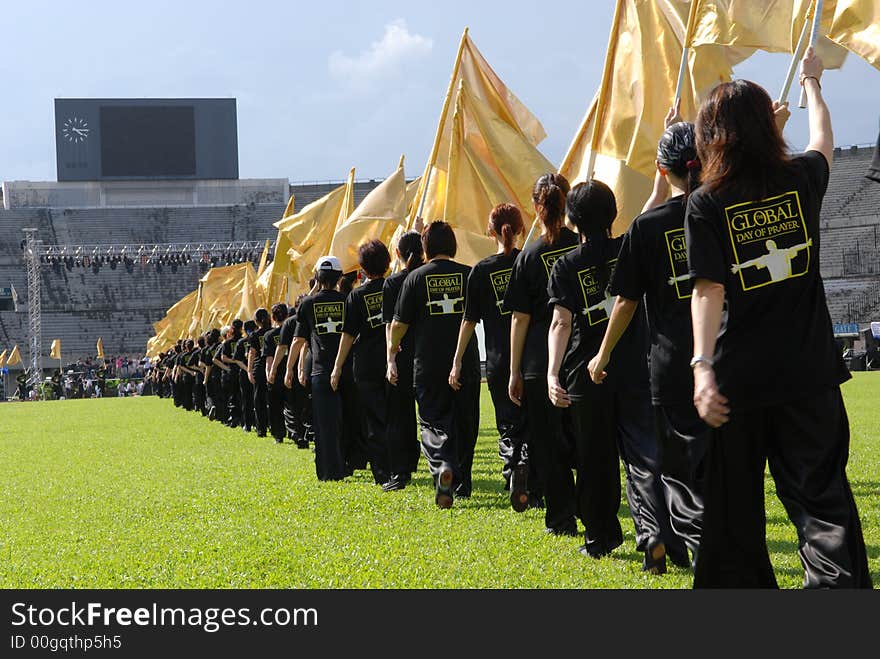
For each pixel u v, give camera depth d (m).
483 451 15.02
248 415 20.95
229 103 92.75
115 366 74.19
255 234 90.62
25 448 18.81
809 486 3.89
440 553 6.84
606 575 5.99
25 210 89.56
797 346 3.88
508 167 11.73
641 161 9.68
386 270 10.73
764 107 3.92
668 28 9.73
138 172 91.62
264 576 6.43
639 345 6.23
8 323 83.25
